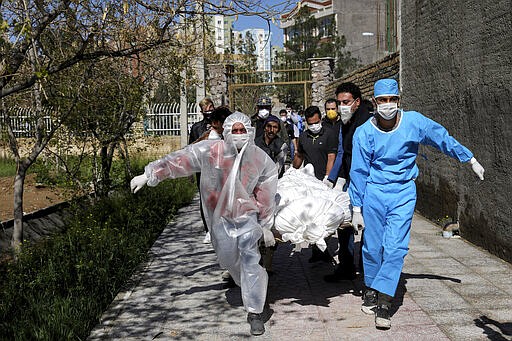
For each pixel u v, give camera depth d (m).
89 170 10.68
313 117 6.77
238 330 4.84
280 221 4.95
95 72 8.97
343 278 6.18
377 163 4.87
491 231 6.98
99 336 4.80
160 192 11.15
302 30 35.19
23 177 7.28
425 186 9.59
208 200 4.90
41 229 8.88
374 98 4.82
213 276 6.54
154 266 7.07
